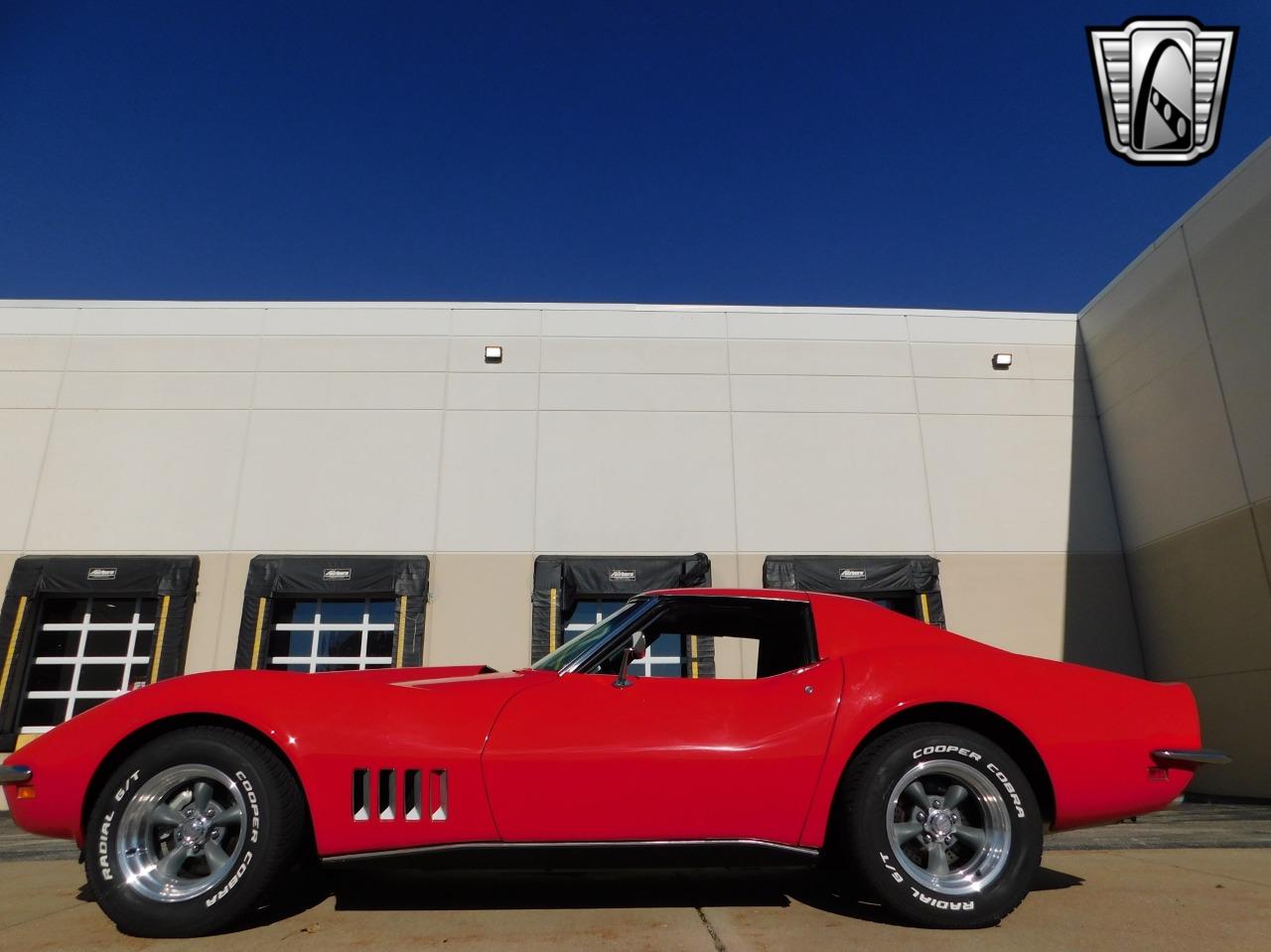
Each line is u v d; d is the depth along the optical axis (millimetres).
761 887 3088
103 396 9586
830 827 2814
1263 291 7766
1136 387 9539
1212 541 8359
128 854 2496
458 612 9164
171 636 8695
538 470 9672
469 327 10102
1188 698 2863
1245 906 2756
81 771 2566
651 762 2561
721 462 9820
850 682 2713
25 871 3811
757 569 9492
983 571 9648
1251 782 7762
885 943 2316
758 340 10266
